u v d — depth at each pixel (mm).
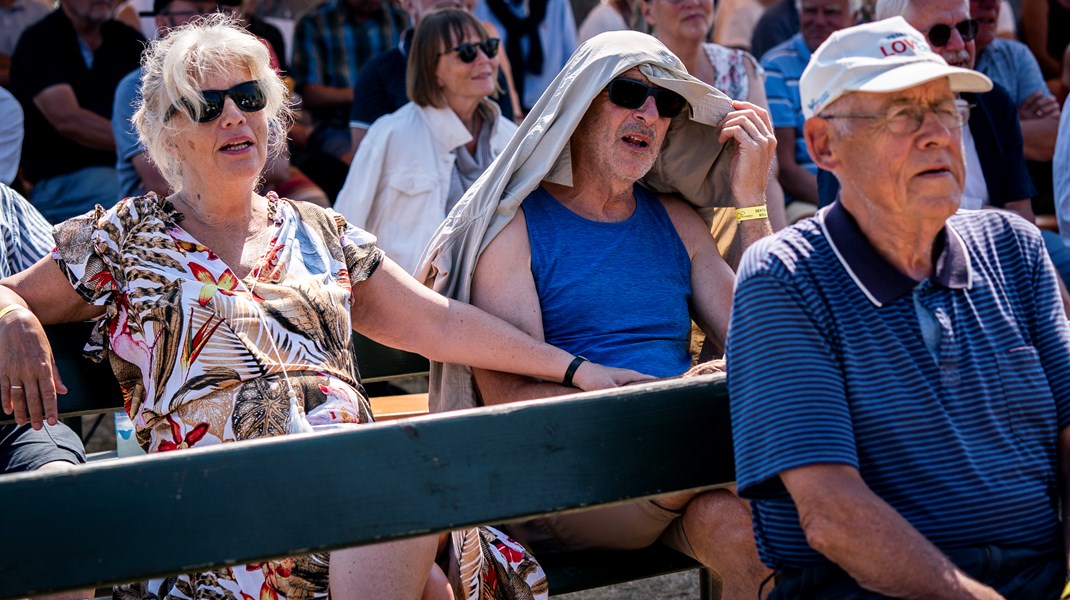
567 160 4230
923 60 2926
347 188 6977
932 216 2910
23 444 4062
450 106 6961
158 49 3846
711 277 4465
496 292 4152
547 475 2906
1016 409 2949
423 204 6875
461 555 3566
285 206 4016
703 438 3070
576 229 4270
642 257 4320
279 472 2682
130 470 2598
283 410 3570
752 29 9680
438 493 2801
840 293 2904
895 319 2904
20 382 3553
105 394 3865
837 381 2824
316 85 9203
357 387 3832
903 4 5887
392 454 2768
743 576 3586
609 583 3945
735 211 4531
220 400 3566
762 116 4395
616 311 4203
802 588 2908
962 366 2916
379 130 6988
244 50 3775
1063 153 6875
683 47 7293
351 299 3979
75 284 3676
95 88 8172
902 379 2863
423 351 4043
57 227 3727
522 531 4160
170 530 2607
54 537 2543
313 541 2693
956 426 2877
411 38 7816
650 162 4230
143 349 3643
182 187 3863
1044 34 10477
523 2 9281
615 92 4117
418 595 3293
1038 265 3117
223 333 3613
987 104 6156
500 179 4148
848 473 2725
